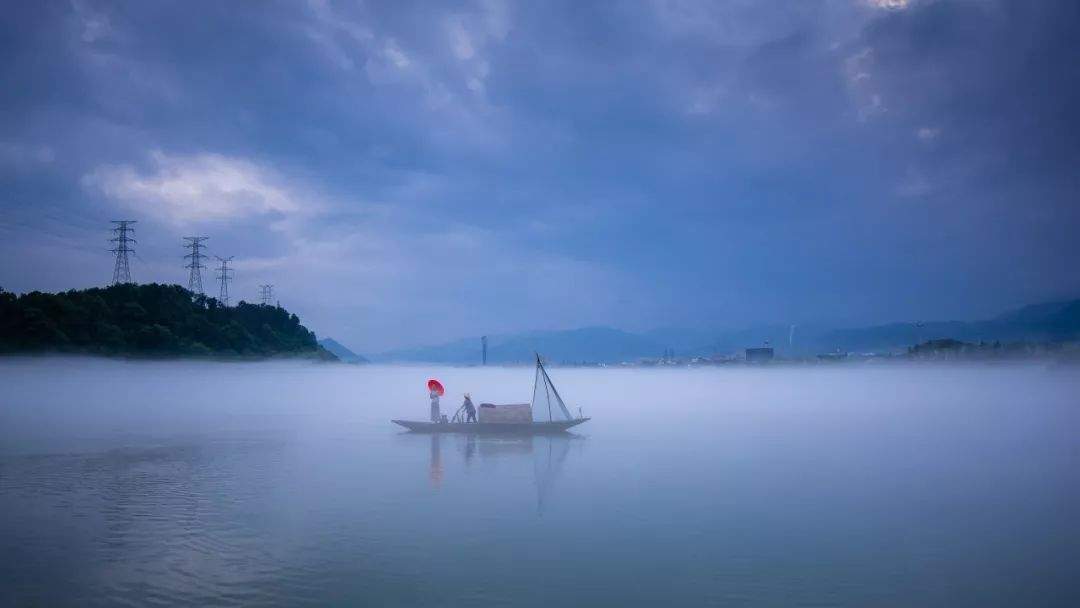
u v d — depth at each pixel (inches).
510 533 1028.5
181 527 1057.5
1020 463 1675.7
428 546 964.6
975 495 1298.0
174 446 1948.8
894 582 834.8
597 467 1594.5
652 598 782.5
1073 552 947.3
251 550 943.0
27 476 1473.9
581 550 949.2
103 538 998.4
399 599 774.5
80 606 754.2
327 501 1234.0
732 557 922.7
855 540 1003.3
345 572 860.0
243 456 1763.0
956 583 832.9
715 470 1560.0
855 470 1565.0
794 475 1492.4
